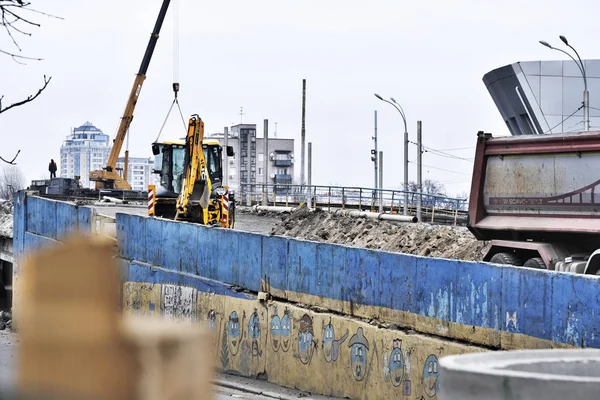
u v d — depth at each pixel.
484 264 26.72
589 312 23.36
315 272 34.12
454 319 27.75
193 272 41.75
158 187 63.69
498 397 8.41
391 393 29.38
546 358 9.56
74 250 5.91
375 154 141.75
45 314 5.81
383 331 29.95
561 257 38.69
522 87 131.00
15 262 60.75
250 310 37.00
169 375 5.95
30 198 59.22
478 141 42.47
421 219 82.88
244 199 125.75
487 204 42.66
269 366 35.62
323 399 31.88
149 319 6.29
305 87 117.00
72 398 5.70
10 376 5.77
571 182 38.50
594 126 129.75
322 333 32.81
